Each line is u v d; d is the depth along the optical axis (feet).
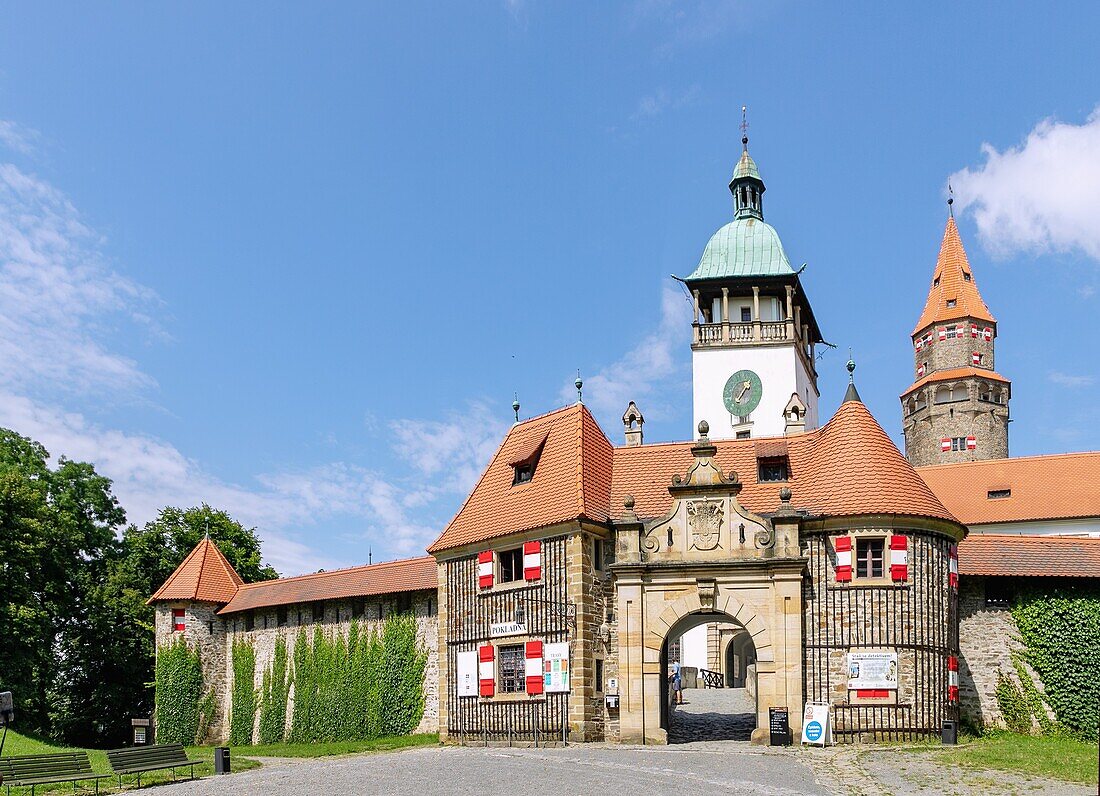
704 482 139.64
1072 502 204.74
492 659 150.10
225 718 223.92
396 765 115.65
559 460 155.33
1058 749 121.49
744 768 107.65
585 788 94.12
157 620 228.43
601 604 144.56
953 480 220.43
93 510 260.21
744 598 136.15
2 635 209.77
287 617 213.46
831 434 148.56
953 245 338.54
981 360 327.26
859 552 138.51
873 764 109.60
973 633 154.40
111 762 111.14
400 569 196.85
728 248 262.88
